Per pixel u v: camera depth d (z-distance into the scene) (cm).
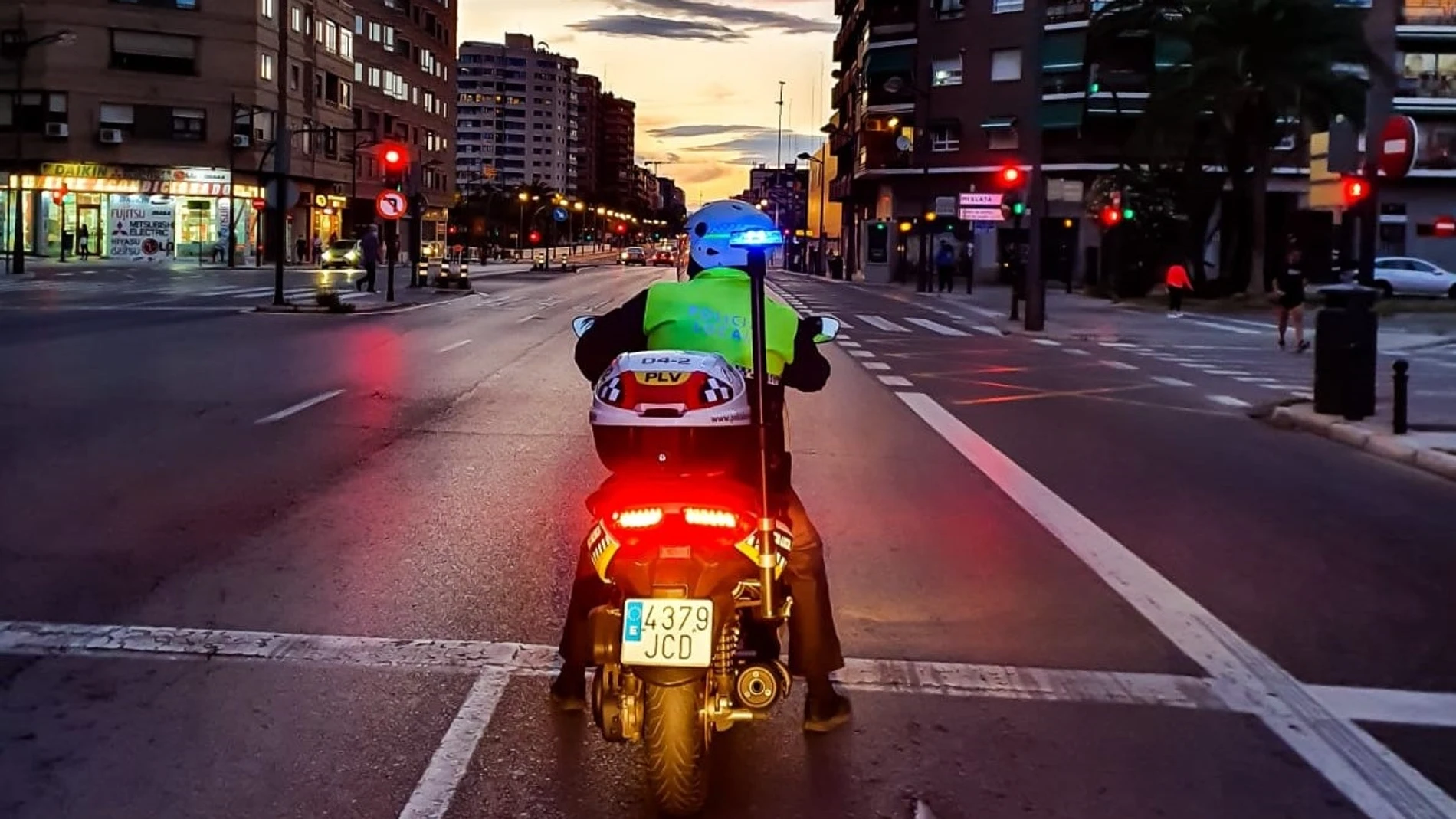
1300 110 4103
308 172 7306
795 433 1291
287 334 2302
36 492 903
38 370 1630
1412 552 839
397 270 6322
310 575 704
